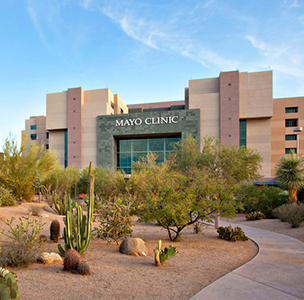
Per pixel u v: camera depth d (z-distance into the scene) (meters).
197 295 4.55
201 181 10.08
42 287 4.62
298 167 18.42
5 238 8.38
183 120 44.31
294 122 44.75
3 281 3.08
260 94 42.31
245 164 21.53
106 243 9.32
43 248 7.14
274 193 19.17
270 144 42.00
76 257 5.72
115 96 54.62
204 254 8.01
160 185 9.62
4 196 16.02
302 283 5.25
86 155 47.66
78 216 7.34
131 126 46.31
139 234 11.88
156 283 5.14
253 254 8.07
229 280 5.37
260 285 5.10
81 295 4.35
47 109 50.34
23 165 18.88
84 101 50.12
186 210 9.01
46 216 14.17
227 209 9.90
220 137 42.53
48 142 55.34
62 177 27.42
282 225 14.12
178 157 21.56
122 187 21.70
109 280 5.20
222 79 43.47
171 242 10.02
